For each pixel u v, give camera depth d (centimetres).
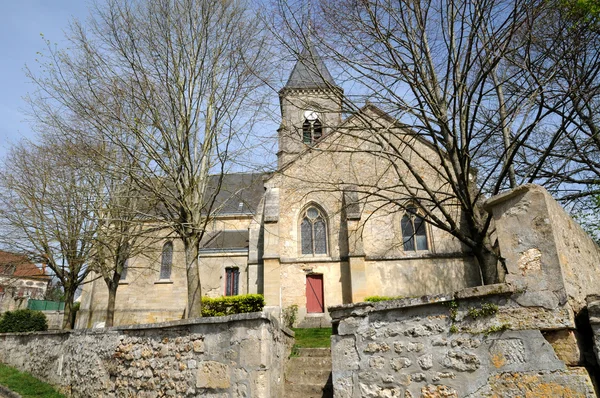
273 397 640
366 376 543
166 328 746
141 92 1048
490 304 459
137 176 1062
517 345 432
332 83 1114
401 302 529
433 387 480
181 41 1085
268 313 632
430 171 1914
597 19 846
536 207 454
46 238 1714
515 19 826
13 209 1600
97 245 1474
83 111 1013
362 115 1067
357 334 568
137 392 760
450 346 479
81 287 2572
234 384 609
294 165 2069
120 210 1254
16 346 1519
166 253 2538
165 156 1079
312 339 1302
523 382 419
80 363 985
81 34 1041
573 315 414
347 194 1992
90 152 1040
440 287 1859
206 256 2338
